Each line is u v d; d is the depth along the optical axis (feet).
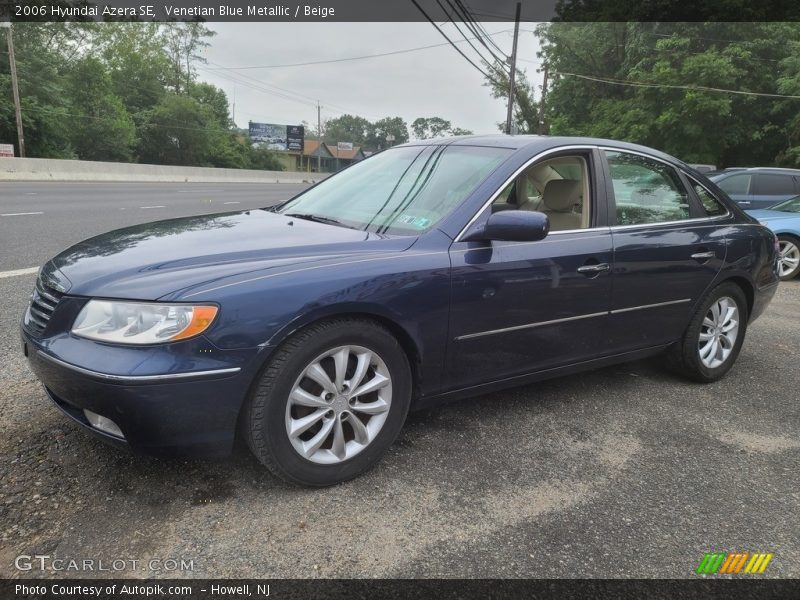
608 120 93.30
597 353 11.13
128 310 7.04
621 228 11.05
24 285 17.54
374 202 10.61
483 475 8.86
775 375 14.08
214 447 7.40
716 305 12.99
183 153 178.09
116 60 176.86
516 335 9.75
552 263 9.85
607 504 8.30
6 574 6.37
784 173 36.24
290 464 7.82
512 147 10.49
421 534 7.41
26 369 11.62
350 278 7.91
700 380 13.15
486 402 11.53
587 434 10.41
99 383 6.85
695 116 78.74
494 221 8.89
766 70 80.64
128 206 44.65
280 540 7.14
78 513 7.41
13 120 106.52
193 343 6.98
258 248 8.46
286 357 7.52
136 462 8.54
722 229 12.84
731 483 9.05
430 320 8.68
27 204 41.50
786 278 28.37
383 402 8.54
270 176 135.03
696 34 84.07
